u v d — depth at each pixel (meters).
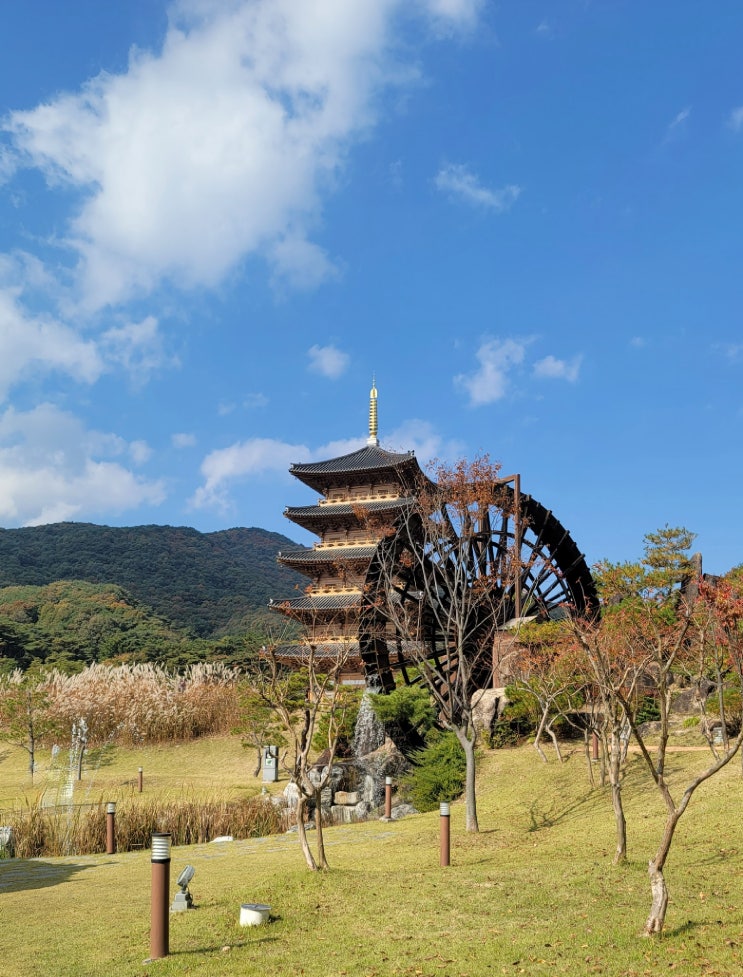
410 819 23.88
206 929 11.52
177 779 37.03
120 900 14.40
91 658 88.62
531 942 9.95
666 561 32.12
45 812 25.80
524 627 31.12
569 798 21.77
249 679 26.88
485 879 13.49
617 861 14.05
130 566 165.62
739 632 13.69
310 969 9.60
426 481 31.31
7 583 142.62
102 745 44.56
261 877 15.70
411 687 30.16
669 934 9.87
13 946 11.41
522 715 28.39
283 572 199.00
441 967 9.32
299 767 15.50
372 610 31.53
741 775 20.03
